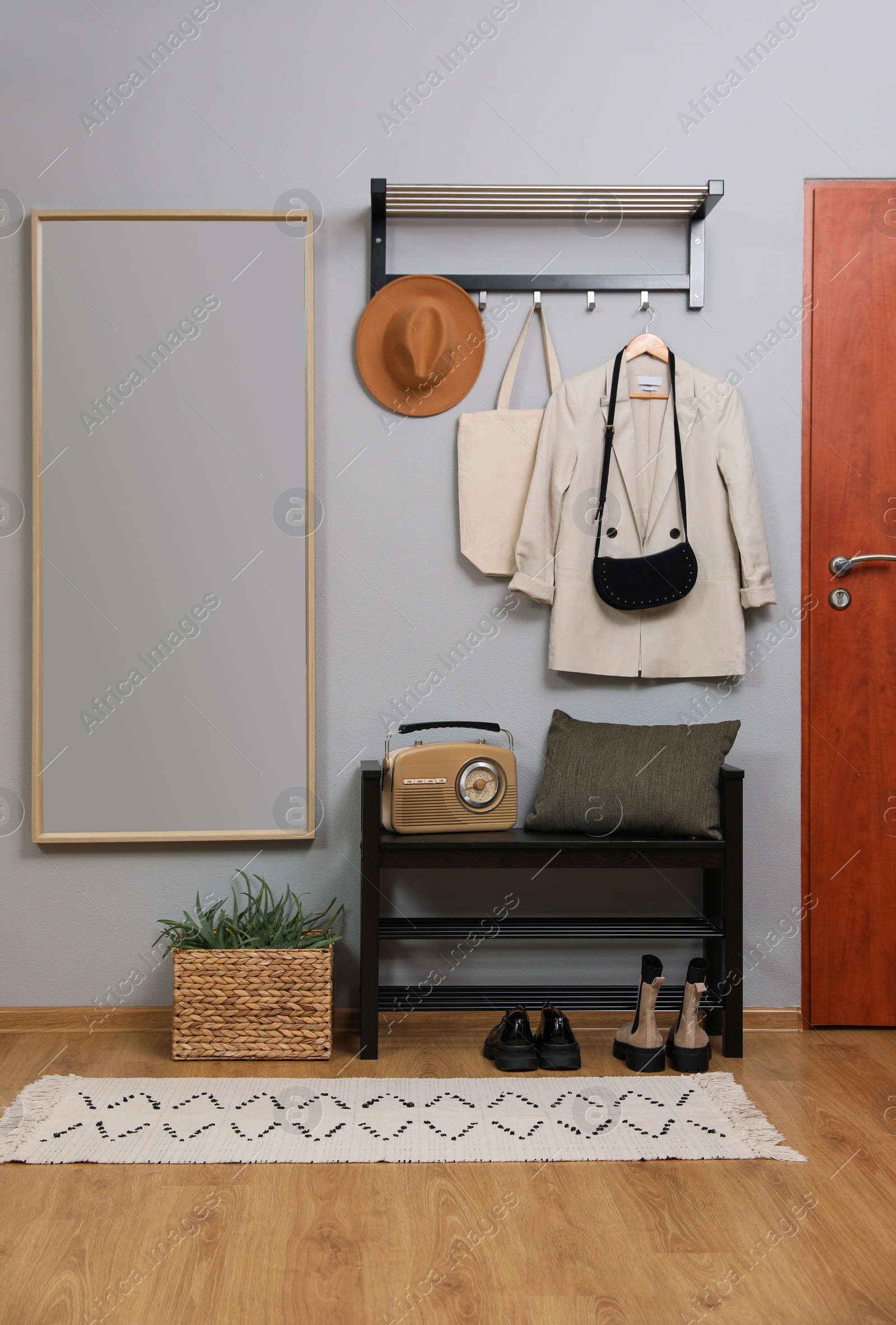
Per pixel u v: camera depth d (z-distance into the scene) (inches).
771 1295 52.2
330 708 94.0
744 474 90.6
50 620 91.7
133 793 92.1
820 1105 76.1
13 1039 89.9
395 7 92.9
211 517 92.2
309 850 93.7
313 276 92.6
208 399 92.0
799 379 94.3
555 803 88.1
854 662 94.6
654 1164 66.2
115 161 92.0
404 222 93.8
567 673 94.4
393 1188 62.8
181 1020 84.0
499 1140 69.0
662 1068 82.4
